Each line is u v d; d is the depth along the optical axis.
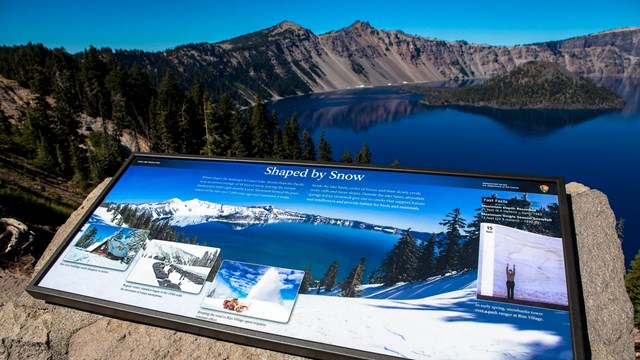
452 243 4.10
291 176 5.09
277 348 3.82
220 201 4.96
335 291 3.99
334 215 4.55
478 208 4.32
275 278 4.16
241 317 3.97
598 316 3.82
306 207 4.69
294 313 3.91
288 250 4.35
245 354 3.98
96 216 5.13
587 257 4.14
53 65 86.62
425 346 3.53
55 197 40.16
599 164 139.12
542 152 155.50
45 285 4.56
